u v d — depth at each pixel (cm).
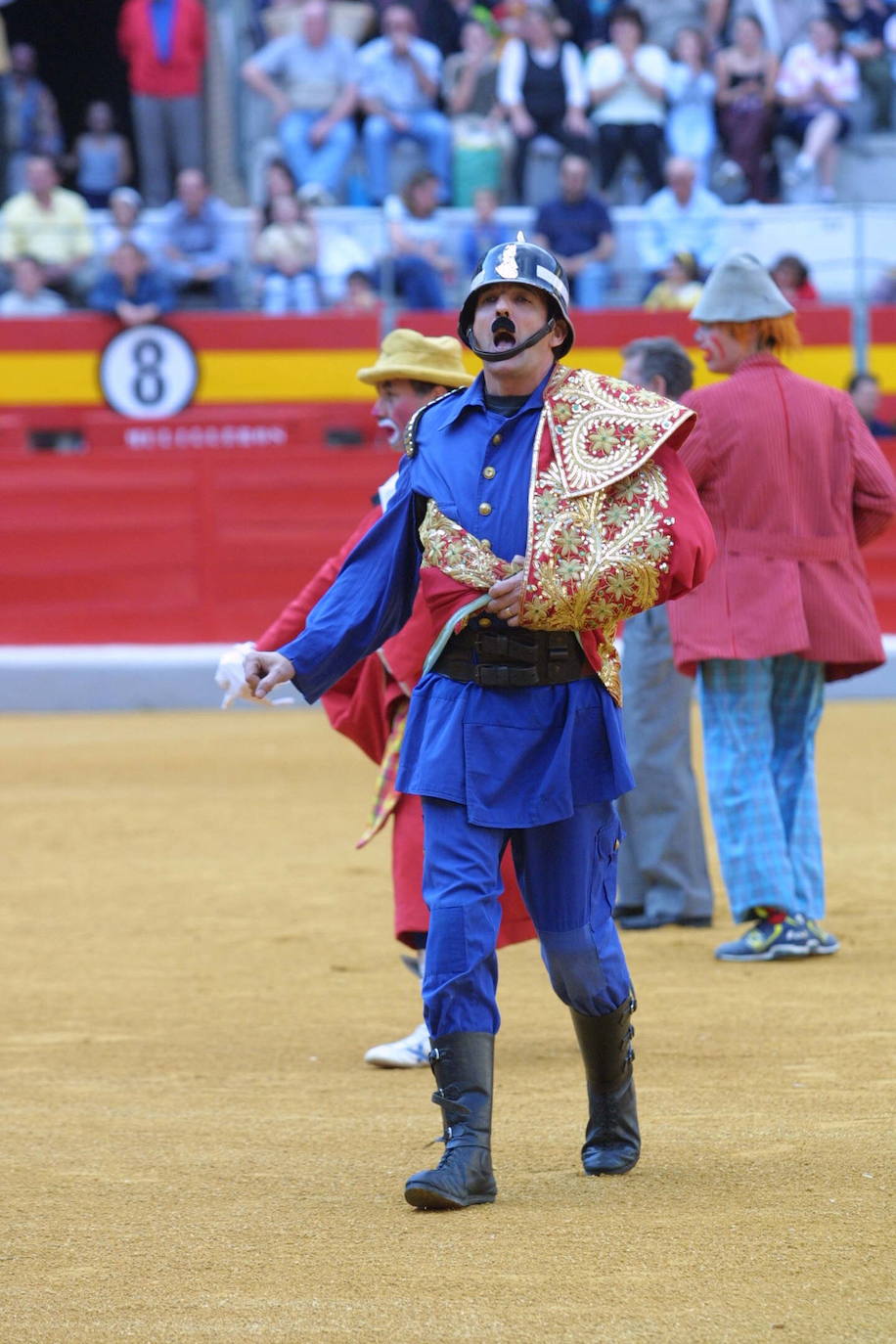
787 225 5766
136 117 6388
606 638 1366
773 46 6819
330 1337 1078
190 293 5912
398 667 1814
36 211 5891
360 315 5841
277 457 5844
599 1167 1425
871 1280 1151
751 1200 1343
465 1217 1322
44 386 5822
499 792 1343
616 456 1327
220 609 5859
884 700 5466
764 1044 1908
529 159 6278
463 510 1350
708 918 2594
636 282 5778
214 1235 1309
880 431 5381
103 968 2428
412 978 2344
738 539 2298
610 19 6662
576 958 1379
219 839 3403
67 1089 1823
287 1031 2077
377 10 6600
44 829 3541
